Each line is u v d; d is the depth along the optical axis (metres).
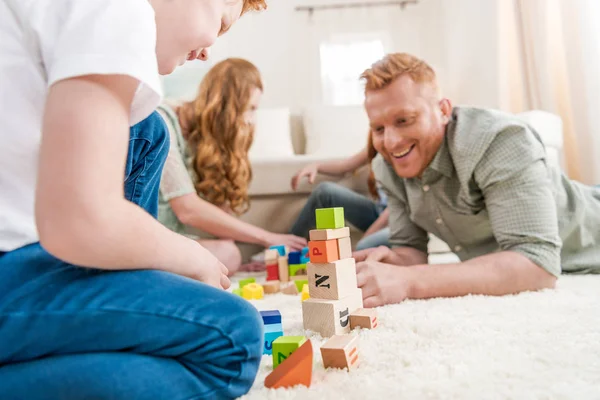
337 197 2.11
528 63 2.77
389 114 1.20
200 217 1.79
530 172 1.13
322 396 0.51
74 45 0.44
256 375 0.60
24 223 0.50
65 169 0.41
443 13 4.36
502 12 3.05
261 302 1.18
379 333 0.77
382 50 4.54
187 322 0.49
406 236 1.47
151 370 0.48
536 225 1.11
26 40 0.48
